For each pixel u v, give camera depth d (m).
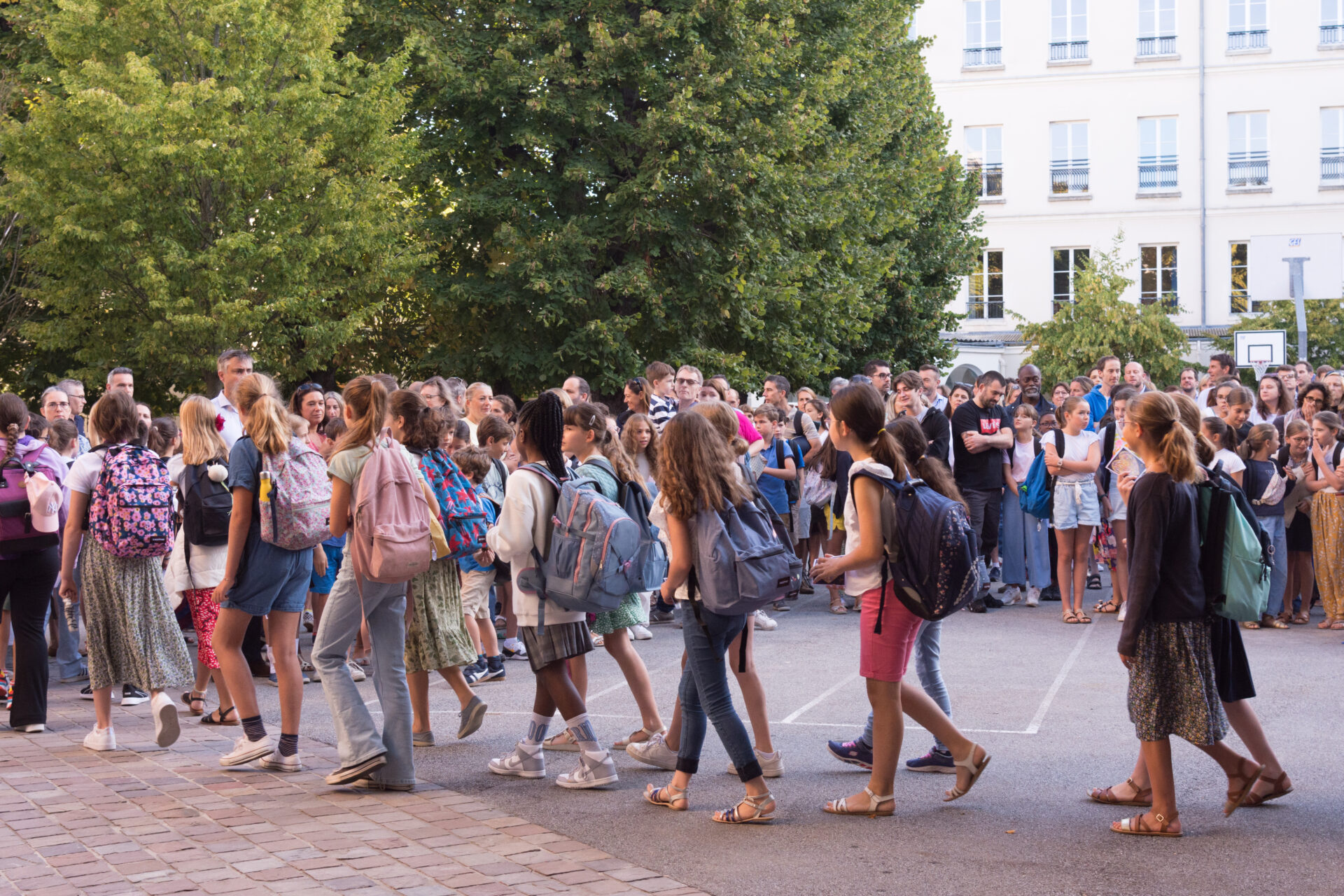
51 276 17.14
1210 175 38.91
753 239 20.09
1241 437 11.41
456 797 5.74
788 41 20.78
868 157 25.00
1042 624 10.68
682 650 9.83
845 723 7.20
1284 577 10.52
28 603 7.22
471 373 20.31
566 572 5.64
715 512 5.21
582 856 4.82
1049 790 5.74
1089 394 13.14
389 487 5.73
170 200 15.78
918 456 5.73
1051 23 39.78
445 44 19.19
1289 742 6.48
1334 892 4.31
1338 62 37.88
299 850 4.90
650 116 18.69
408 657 6.74
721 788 5.88
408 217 19.03
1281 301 32.88
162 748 6.79
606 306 19.77
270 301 16.42
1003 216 40.41
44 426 9.12
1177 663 4.97
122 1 15.90
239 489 6.11
